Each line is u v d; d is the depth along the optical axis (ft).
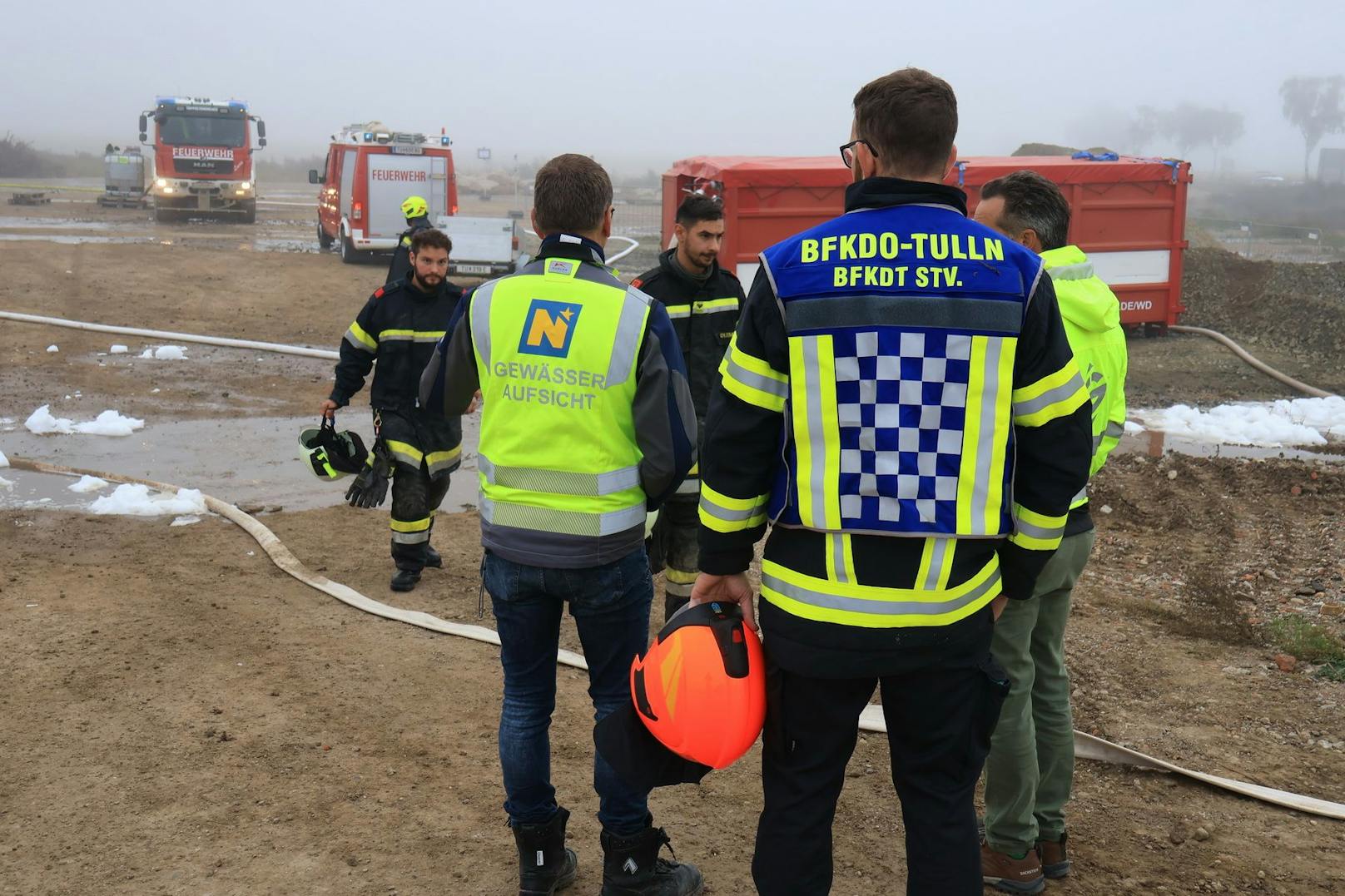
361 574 21.63
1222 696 16.52
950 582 8.00
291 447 32.53
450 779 13.65
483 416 10.80
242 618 18.86
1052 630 11.45
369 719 15.25
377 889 11.34
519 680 10.87
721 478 8.27
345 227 81.25
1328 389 42.93
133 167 135.44
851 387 7.86
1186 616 19.79
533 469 10.35
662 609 20.33
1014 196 11.14
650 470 10.54
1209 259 64.44
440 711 15.56
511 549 10.43
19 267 69.05
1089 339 10.86
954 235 7.93
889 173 8.13
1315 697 16.48
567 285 10.37
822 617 8.05
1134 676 17.24
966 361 7.82
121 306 56.70
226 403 37.88
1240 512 26.78
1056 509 8.14
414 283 19.99
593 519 10.34
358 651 17.63
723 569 8.54
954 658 8.23
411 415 20.34
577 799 13.26
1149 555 23.62
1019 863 11.36
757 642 8.79
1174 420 37.76
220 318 55.21
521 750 10.74
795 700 8.45
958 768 8.48
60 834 12.17
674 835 12.55
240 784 13.37
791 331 7.92
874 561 7.95
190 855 11.84
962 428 7.86
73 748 14.12
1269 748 14.92
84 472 28.58
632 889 10.86
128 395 38.45
